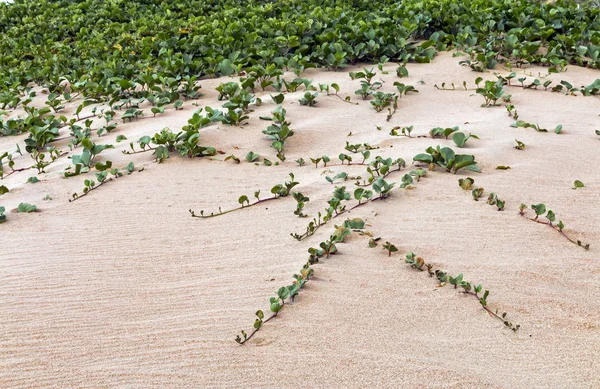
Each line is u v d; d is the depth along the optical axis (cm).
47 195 566
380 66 891
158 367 325
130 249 458
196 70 929
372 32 966
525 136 644
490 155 589
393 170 567
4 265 439
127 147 677
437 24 1052
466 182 520
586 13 1069
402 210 488
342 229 445
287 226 479
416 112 746
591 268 405
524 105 757
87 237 480
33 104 907
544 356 325
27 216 525
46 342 350
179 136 676
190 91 841
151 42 1071
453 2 1114
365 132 689
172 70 905
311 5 1246
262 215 501
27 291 404
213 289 399
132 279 416
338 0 1268
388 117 720
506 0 1123
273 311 363
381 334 345
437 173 556
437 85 847
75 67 1032
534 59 906
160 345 343
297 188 546
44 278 419
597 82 802
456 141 612
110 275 422
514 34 951
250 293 391
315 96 764
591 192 514
